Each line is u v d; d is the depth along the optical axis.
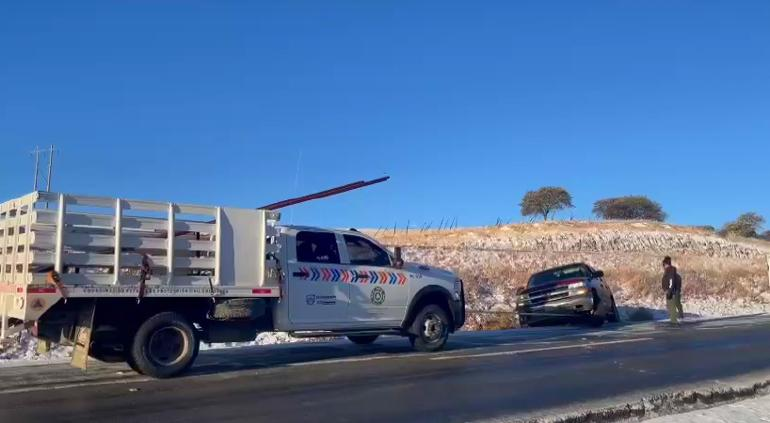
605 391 9.61
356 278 12.78
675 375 11.00
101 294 9.96
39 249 9.57
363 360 12.49
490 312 21.70
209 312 11.12
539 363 12.18
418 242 37.81
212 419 7.84
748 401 8.81
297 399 8.95
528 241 42.34
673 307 21.44
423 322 13.68
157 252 10.51
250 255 11.43
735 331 18.44
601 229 50.12
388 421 7.80
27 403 8.68
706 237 53.53
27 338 13.76
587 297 20.08
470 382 10.23
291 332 12.09
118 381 10.25
